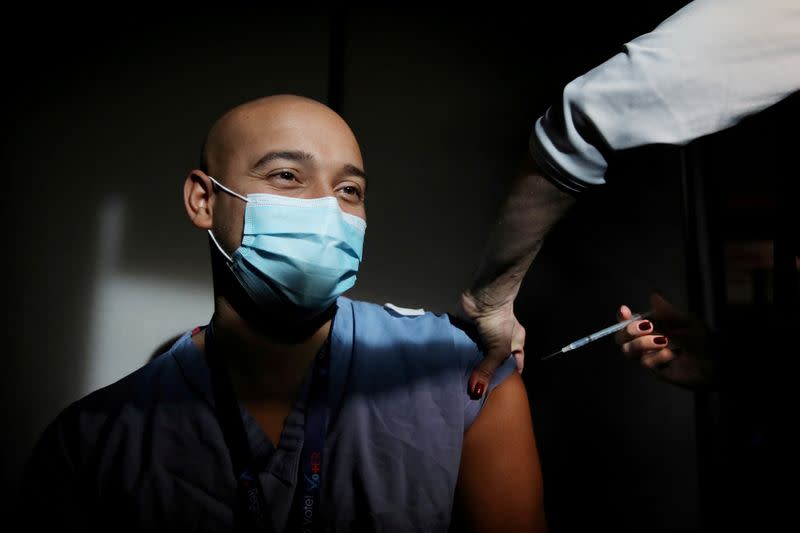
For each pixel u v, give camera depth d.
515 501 0.90
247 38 1.87
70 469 0.88
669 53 0.59
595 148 0.66
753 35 0.56
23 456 1.56
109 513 0.85
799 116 1.43
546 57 1.95
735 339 1.01
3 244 1.64
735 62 0.58
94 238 1.68
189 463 0.87
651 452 1.75
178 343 0.98
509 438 0.93
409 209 1.79
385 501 0.85
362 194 1.00
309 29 1.90
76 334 1.63
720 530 1.61
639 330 1.02
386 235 1.77
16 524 0.87
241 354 0.93
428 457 0.88
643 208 1.88
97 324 1.64
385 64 1.89
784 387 0.97
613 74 0.62
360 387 0.92
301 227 0.89
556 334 1.80
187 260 1.71
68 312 1.64
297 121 0.93
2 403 1.57
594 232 1.87
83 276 1.66
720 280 1.75
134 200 1.72
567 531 1.70
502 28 1.96
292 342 0.93
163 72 1.81
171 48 1.83
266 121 0.93
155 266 1.70
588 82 0.63
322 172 0.93
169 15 1.85
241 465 0.86
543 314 1.81
